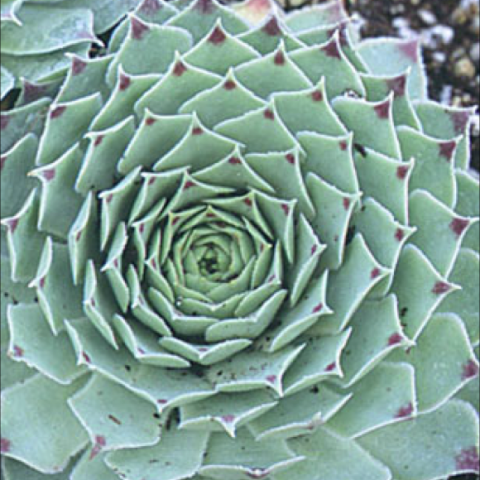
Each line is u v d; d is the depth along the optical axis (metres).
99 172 0.25
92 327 0.25
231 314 0.25
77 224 0.25
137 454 0.25
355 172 0.25
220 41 0.25
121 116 0.25
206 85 0.25
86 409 0.25
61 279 0.25
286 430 0.25
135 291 0.25
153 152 0.25
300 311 0.25
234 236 0.25
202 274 0.25
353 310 0.25
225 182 0.25
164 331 0.25
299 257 0.25
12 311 0.25
